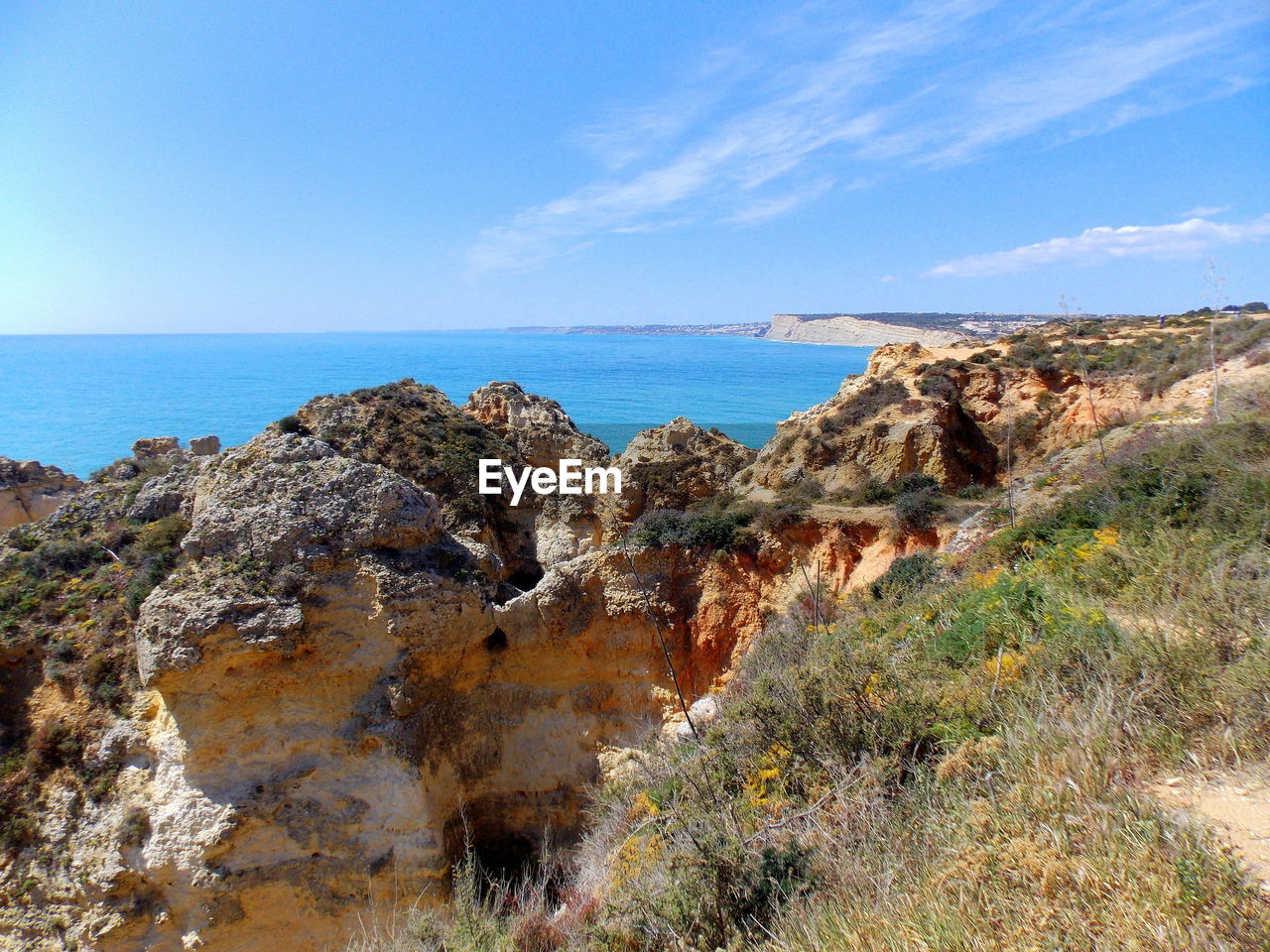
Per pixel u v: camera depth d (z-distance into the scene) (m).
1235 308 42.66
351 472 19.56
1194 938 3.72
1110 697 5.61
